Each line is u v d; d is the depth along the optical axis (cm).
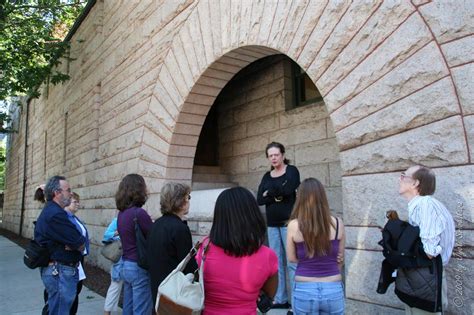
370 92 370
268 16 492
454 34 316
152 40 753
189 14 648
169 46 692
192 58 631
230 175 795
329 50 411
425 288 240
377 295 347
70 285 395
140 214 407
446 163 312
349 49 392
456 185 305
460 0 314
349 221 378
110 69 957
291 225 300
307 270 290
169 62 689
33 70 1225
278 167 481
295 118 647
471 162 299
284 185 465
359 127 377
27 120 2381
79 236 396
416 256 244
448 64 317
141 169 752
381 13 367
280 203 472
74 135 1247
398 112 347
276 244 479
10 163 3053
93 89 1073
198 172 790
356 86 382
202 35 612
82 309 598
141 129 765
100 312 579
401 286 252
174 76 673
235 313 220
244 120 768
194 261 253
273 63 705
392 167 348
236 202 231
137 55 810
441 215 248
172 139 667
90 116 1078
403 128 342
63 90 1456
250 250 226
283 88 676
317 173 599
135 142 786
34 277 901
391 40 357
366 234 362
